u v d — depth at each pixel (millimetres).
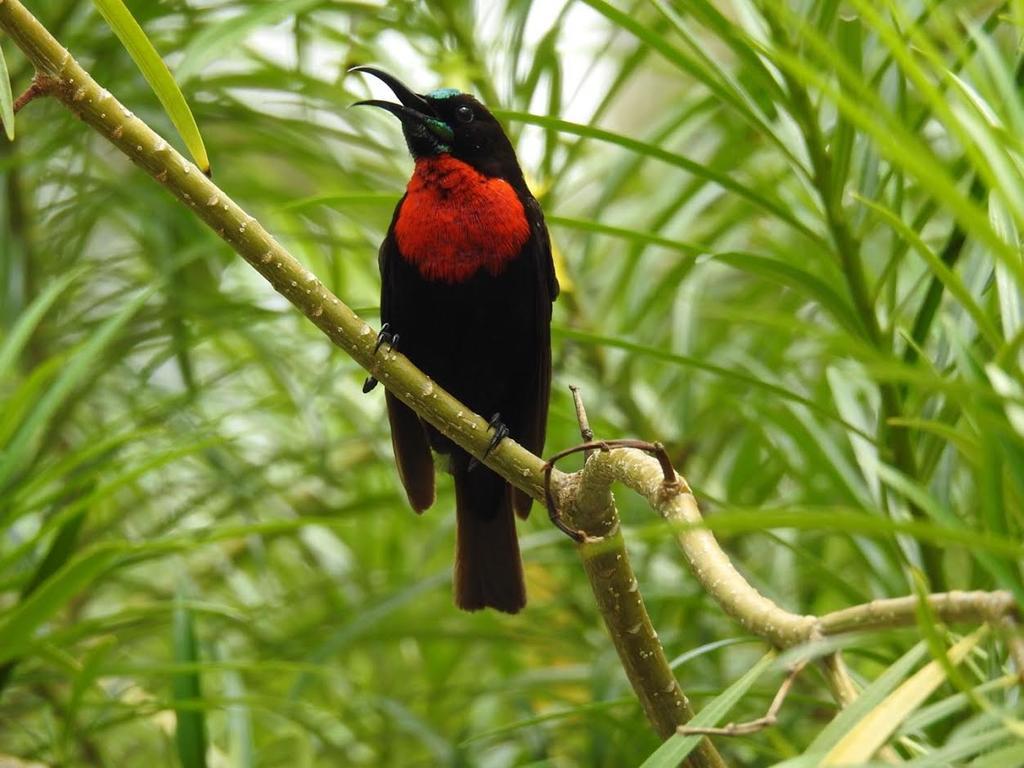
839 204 6633
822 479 8453
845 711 3350
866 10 3504
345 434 11219
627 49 10703
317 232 10680
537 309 8359
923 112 6559
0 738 8945
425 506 7996
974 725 3582
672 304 9930
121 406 9953
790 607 8516
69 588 5922
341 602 10102
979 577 6281
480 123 8539
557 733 9781
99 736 9328
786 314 9234
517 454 5848
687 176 9383
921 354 5746
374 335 5734
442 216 8258
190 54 6270
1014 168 3883
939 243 8945
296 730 9219
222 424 10344
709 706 3670
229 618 9336
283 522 6504
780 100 6504
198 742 6711
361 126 9586
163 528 9031
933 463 6430
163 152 5246
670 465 4625
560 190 10062
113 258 9773
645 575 8953
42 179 9484
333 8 8992
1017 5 4281
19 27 4938
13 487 8508
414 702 9969
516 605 8039
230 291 10547
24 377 9289
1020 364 4008
